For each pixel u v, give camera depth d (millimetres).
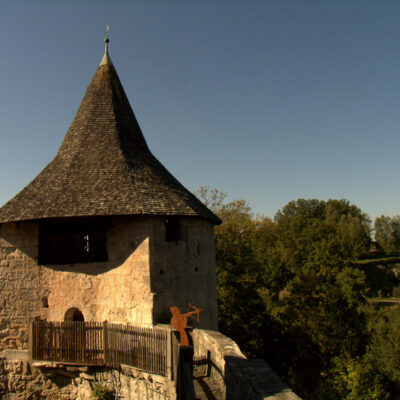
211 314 16516
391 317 30109
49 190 14492
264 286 37875
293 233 53562
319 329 30953
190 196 16359
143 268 13242
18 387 13367
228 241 32594
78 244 14188
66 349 12672
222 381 8969
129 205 13344
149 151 17547
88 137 16219
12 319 14250
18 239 14680
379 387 25031
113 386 11992
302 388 28891
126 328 11680
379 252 88062
